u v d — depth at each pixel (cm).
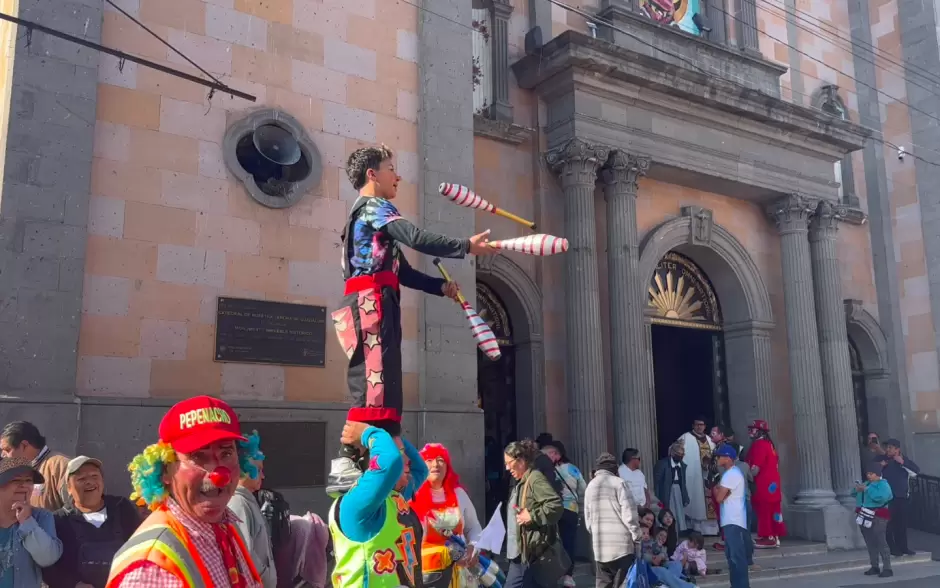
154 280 864
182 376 866
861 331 1852
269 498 574
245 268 922
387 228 320
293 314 943
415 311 1038
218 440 251
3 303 770
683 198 1580
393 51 1077
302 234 966
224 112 934
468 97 1123
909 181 1895
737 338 1639
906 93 1916
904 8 1944
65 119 825
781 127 1611
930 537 1662
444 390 1030
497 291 1375
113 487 797
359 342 326
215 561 253
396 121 1065
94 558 482
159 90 896
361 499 299
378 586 327
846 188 1895
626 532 830
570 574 977
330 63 1022
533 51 1379
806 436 1570
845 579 1239
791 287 1636
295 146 969
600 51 1342
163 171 885
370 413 319
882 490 1269
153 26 903
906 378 1853
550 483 795
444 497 573
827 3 1950
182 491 252
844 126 1688
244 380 902
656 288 1583
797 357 1606
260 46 972
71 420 781
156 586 230
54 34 786
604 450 1294
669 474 1318
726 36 1675
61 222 809
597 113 1380
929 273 1839
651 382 1436
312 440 923
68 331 798
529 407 1331
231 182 926
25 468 468
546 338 1361
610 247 1387
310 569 587
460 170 1098
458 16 1137
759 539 1409
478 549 620
